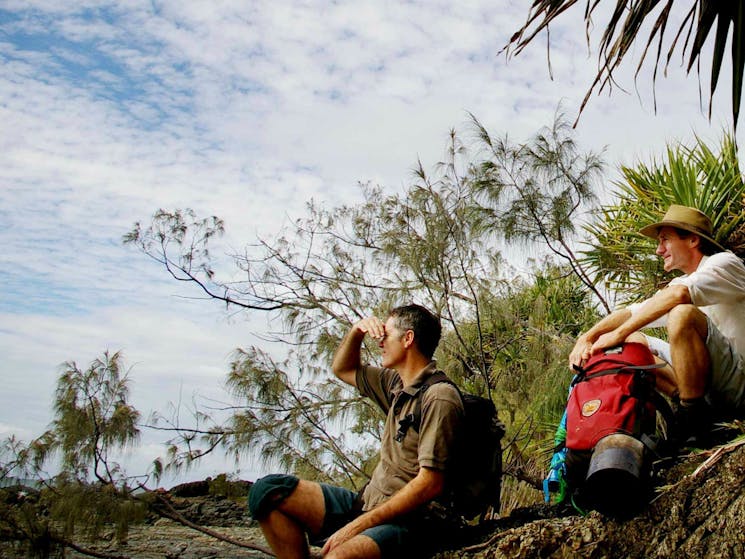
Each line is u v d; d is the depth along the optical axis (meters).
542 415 4.73
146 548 4.80
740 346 3.05
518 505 4.77
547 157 5.12
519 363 5.00
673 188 5.53
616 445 2.71
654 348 3.29
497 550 2.92
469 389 4.91
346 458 4.97
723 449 2.77
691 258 3.40
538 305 5.05
